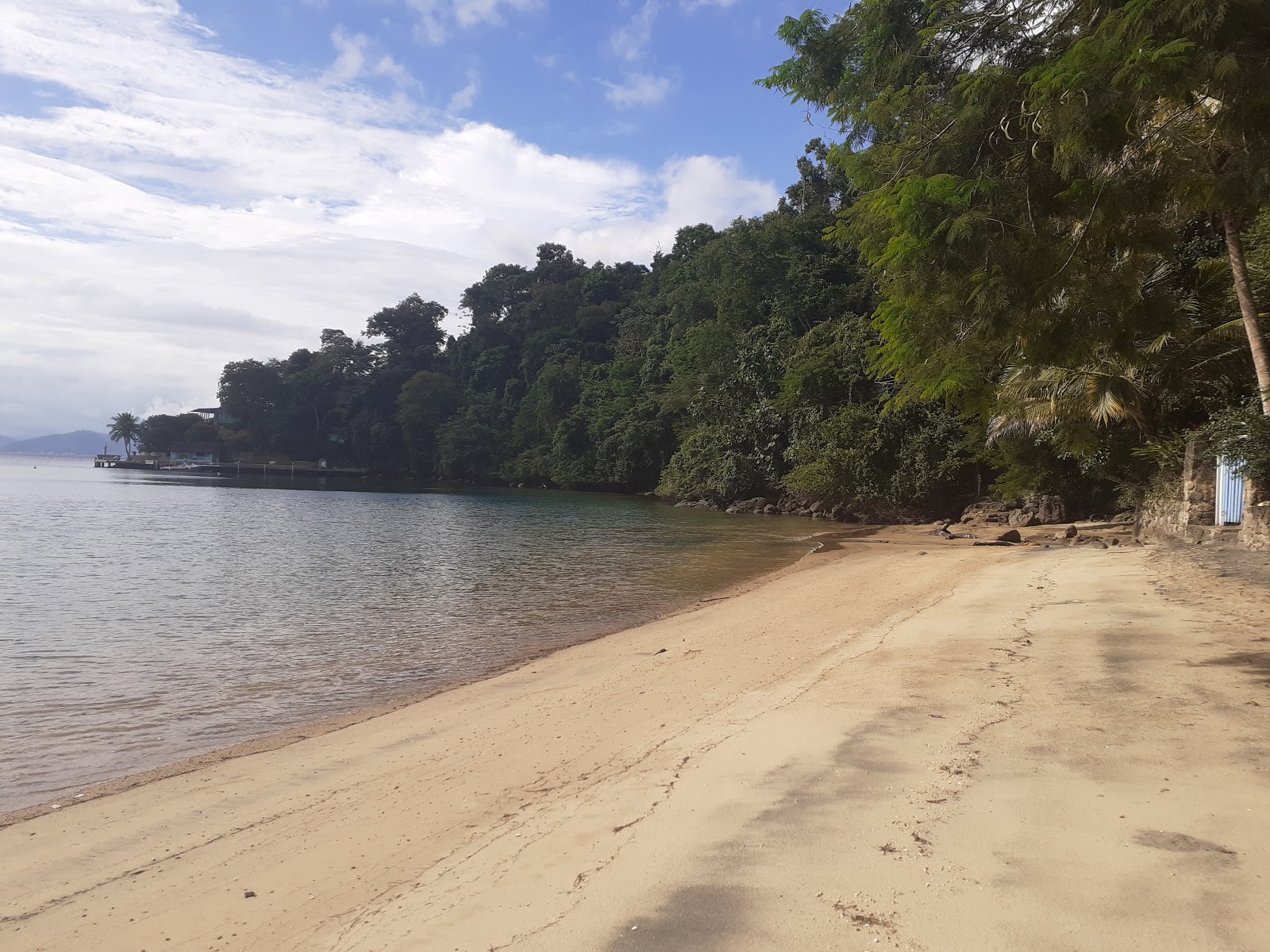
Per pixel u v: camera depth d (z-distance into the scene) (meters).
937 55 8.36
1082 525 28.59
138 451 150.88
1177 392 19.94
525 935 3.76
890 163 7.95
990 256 6.80
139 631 14.13
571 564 23.75
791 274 58.44
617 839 4.79
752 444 53.44
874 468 39.16
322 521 41.06
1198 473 17.25
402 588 19.17
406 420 106.31
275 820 6.06
